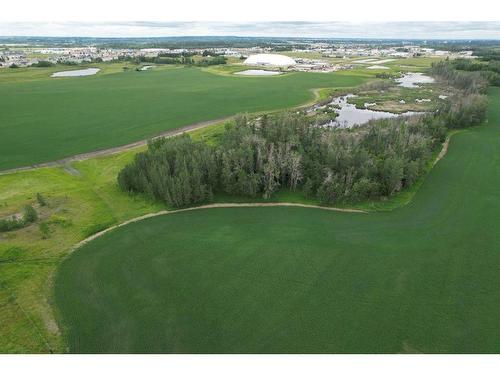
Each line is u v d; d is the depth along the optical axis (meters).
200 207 62.78
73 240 52.56
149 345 36.97
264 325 39.56
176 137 79.94
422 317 40.84
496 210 63.34
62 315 40.09
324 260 49.81
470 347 37.34
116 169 76.06
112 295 43.19
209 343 37.31
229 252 51.19
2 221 53.12
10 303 41.31
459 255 51.25
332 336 38.34
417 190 70.56
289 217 60.28
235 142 72.06
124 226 56.72
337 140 75.38
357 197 64.81
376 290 44.69
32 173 73.75
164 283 45.28
